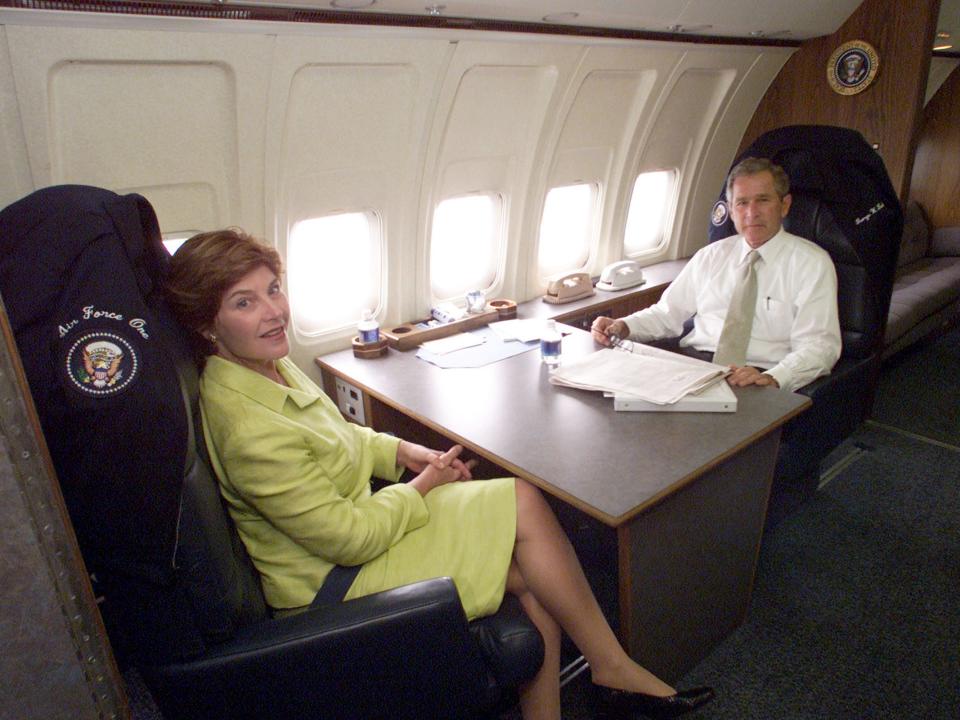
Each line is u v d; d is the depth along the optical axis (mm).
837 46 3217
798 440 2156
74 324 973
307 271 2322
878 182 2369
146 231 1295
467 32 2072
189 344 1396
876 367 3109
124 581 1104
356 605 1243
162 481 1026
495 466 2361
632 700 1517
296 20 1720
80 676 866
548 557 1501
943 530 2486
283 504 1325
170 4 1517
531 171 2725
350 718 1265
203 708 1214
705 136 3492
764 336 2469
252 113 1844
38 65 1459
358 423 2320
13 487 748
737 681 1861
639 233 3619
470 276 2859
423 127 2256
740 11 2562
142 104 1675
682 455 1570
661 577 1604
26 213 1017
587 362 2105
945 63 4715
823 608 2127
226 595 1185
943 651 1934
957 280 4316
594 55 2518
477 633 1413
